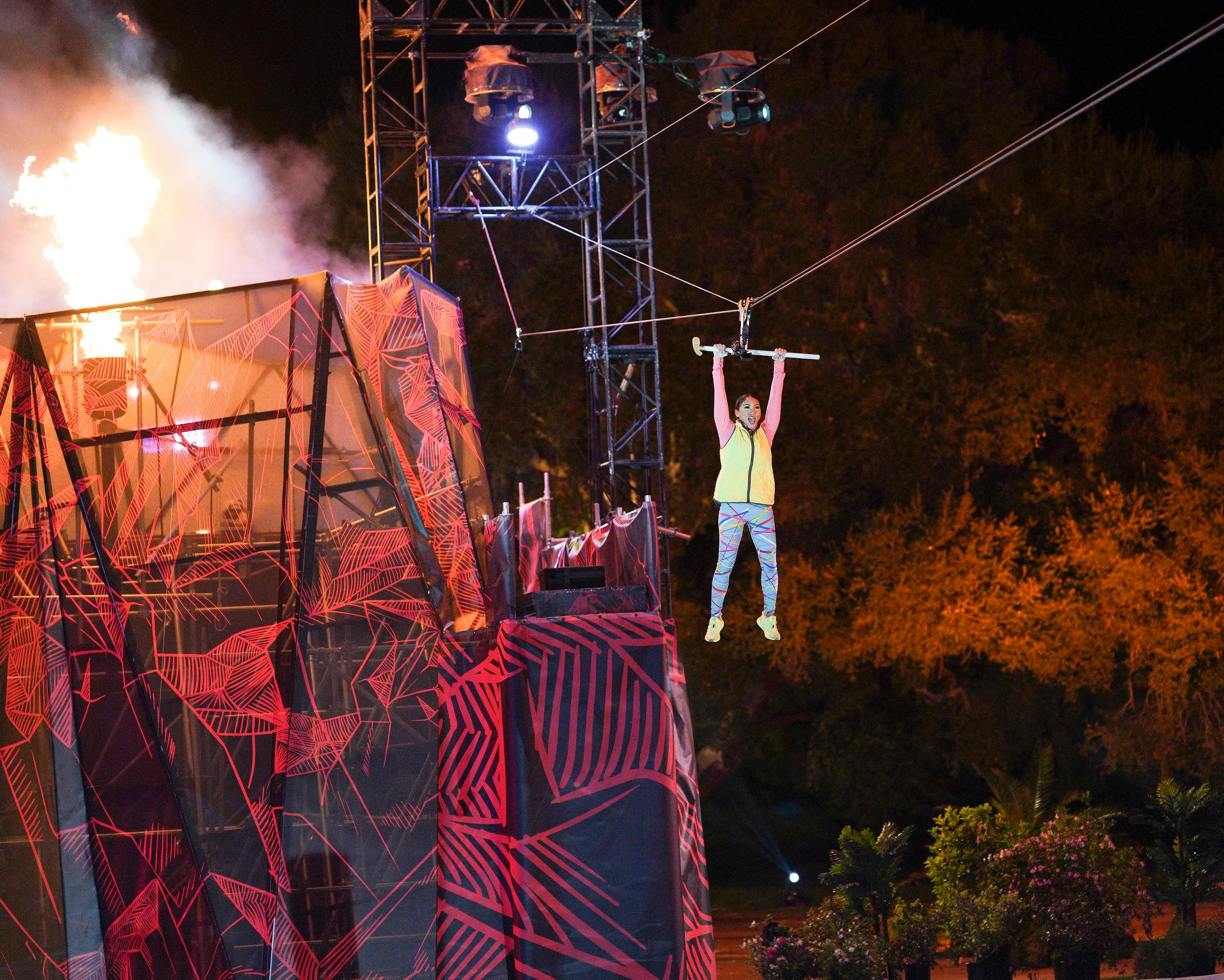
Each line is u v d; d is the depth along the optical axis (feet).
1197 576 66.39
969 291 70.79
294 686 25.93
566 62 50.98
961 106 73.97
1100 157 71.46
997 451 72.28
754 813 95.04
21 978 24.90
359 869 25.38
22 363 26.89
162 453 26.78
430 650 26.04
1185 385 68.18
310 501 26.61
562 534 69.05
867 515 72.64
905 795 77.20
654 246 69.87
